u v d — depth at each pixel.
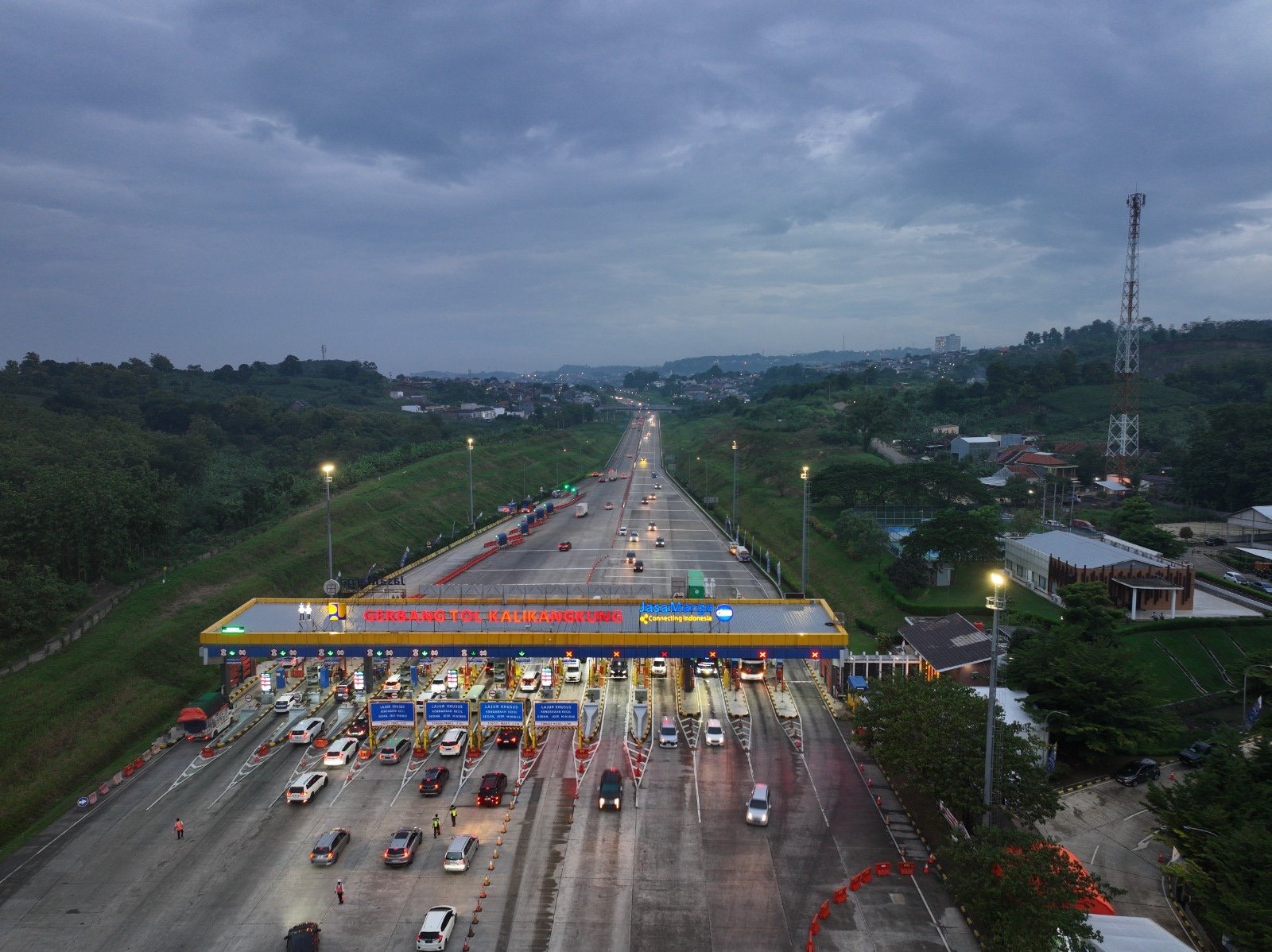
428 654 71.19
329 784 61.06
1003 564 116.25
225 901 46.59
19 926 44.53
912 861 50.69
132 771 63.34
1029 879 40.09
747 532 157.75
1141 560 92.44
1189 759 64.31
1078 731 61.06
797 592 111.62
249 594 105.12
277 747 67.81
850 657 76.12
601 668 85.00
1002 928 40.06
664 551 140.88
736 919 44.84
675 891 47.47
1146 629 84.25
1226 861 41.91
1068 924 38.06
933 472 140.38
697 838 53.16
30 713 68.75
